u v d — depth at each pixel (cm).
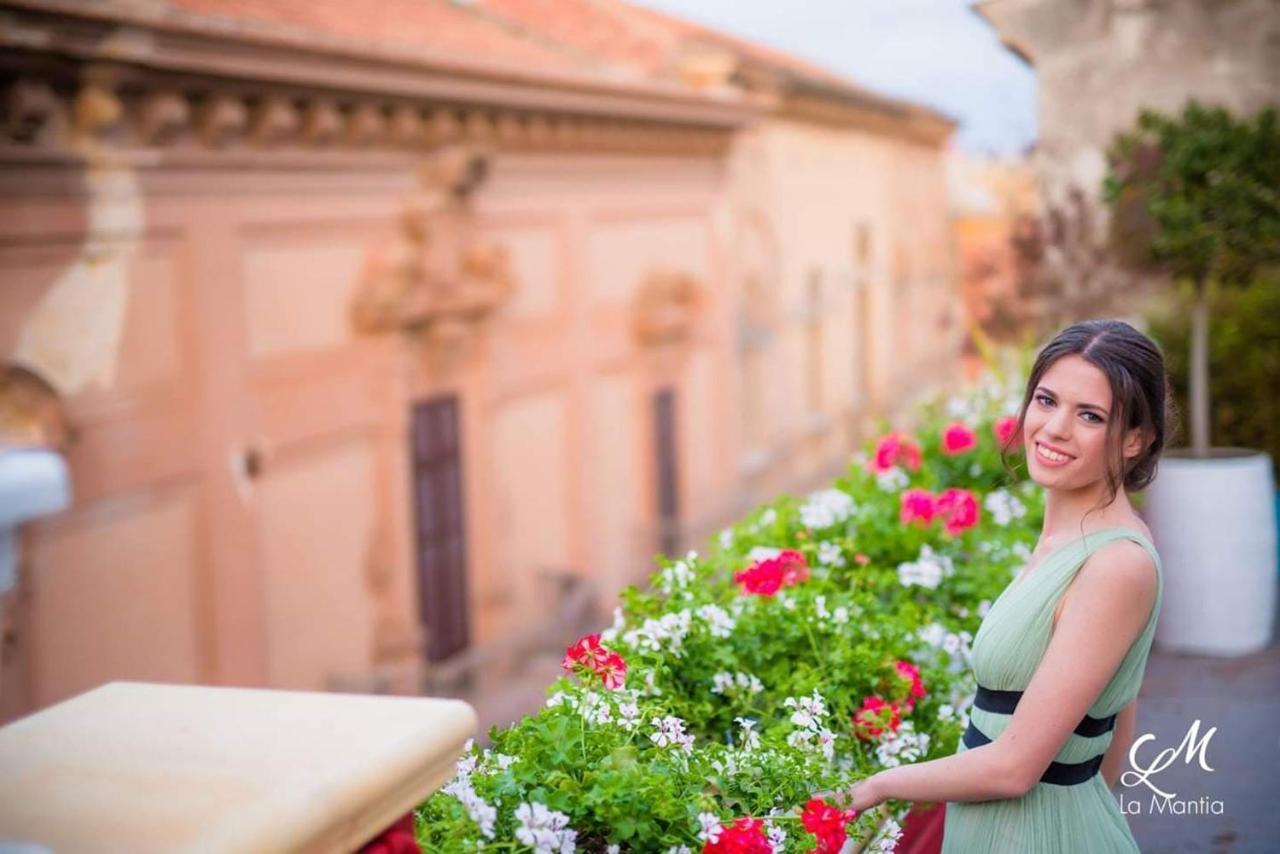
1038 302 588
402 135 1049
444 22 1251
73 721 163
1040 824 200
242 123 883
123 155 801
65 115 765
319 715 162
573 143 1316
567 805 192
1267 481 482
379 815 145
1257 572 477
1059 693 189
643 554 1502
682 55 1550
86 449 783
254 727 158
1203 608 475
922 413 509
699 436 1620
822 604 292
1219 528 471
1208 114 483
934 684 299
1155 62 527
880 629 295
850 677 277
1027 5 542
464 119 1129
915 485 442
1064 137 551
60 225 764
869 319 2116
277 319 945
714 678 271
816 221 1917
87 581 783
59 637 760
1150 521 488
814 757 231
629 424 1473
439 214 1112
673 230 1546
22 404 737
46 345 755
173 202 848
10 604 718
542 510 1310
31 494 113
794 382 1858
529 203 1262
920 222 2322
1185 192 483
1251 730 393
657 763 215
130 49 758
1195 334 503
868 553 370
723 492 1672
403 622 1081
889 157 2183
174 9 777
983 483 455
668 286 1524
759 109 1602
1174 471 476
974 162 1759
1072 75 543
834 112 1905
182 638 859
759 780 223
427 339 1117
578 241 1355
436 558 1148
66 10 704
